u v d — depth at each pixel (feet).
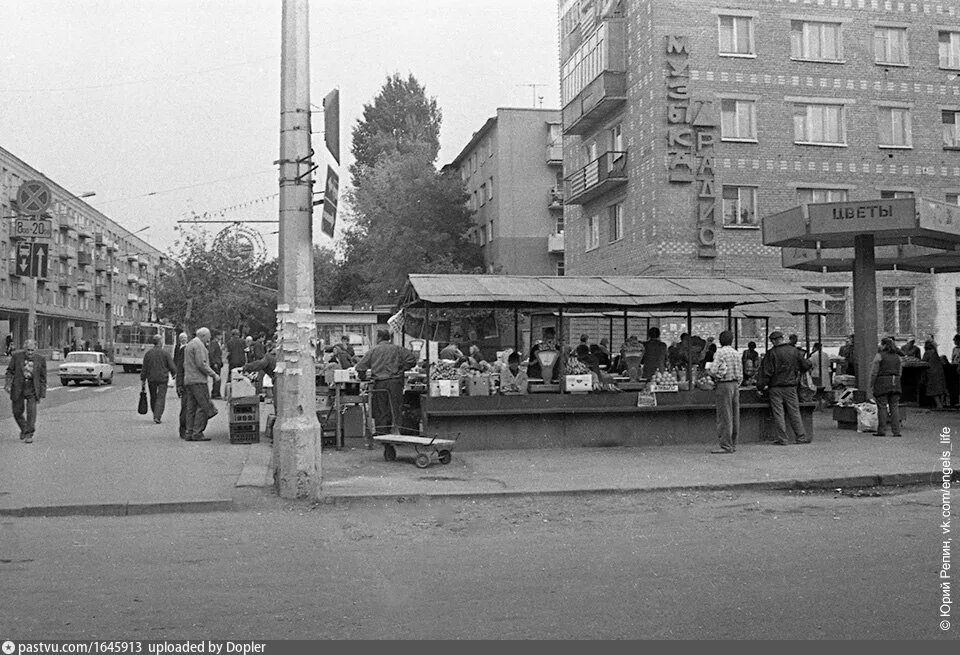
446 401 46.47
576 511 32.32
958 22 107.86
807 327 68.33
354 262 199.62
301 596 20.43
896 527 28.84
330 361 67.15
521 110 165.68
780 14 102.37
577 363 49.62
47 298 246.06
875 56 105.60
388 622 18.29
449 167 196.85
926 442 50.03
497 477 38.27
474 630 17.69
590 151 121.19
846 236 58.59
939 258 68.03
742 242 100.22
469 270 163.84
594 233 119.14
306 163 34.53
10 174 211.82
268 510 32.40
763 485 36.96
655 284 51.24
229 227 156.04
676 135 98.73
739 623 18.07
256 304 160.56
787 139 102.06
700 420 49.78
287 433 33.78
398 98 216.13
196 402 51.26
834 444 49.21
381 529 29.01
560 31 129.80
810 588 20.81
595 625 17.97
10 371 50.65
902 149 105.40
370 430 51.01
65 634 17.63
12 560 24.34
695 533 28.09
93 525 29.73
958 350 78.64
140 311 370.94
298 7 34.58
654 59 99.60
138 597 20.40
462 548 25.93
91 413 71.41
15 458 43.57
